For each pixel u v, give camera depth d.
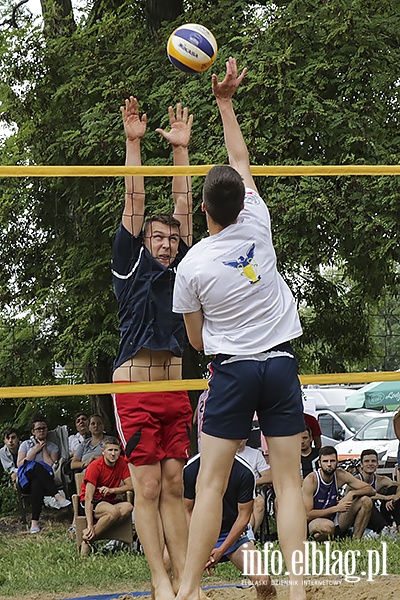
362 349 14.02
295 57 11.50
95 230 12.92
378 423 16.50
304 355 14.13
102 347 12.48
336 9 11.55
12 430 13.31
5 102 13.75
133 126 5.54
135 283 5.34
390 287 12.38
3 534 12.02
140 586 8.16
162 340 5.32
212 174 4.54
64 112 13.52
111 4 14.09
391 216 10.81
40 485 12.05
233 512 6.45
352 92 11.52
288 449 4.53
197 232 11.32
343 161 11.04
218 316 4.50
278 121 11.20
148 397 5.23
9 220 13.85
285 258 11.14
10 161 13.84
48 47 13.42
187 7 13.90
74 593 7.97
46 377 13.99
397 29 11.94
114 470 9.98
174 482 5.29
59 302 13.31
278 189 10.96
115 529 9.86
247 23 12.55
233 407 4.46
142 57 12.82
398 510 10.05
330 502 9.62
